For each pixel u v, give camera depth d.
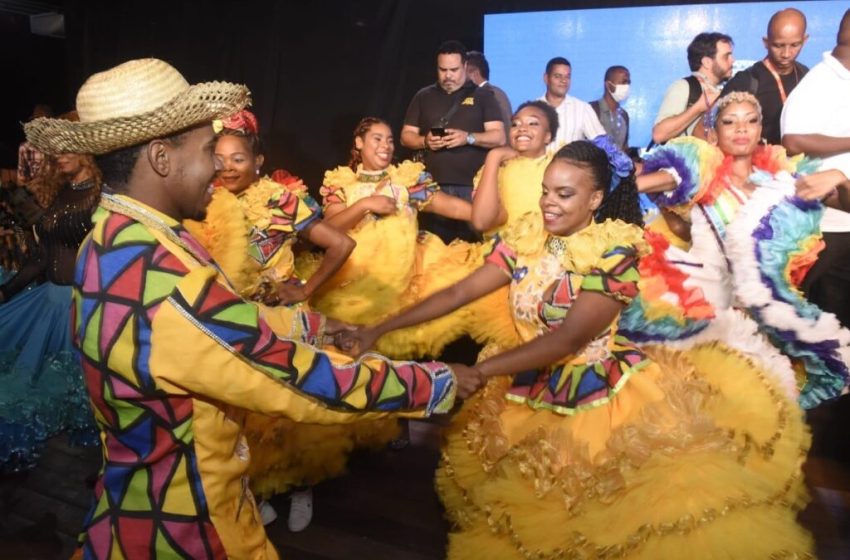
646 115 4.90
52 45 8.20
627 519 2.09
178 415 1.61
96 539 1.67
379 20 5.94
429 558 3.20
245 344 1.56
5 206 4.28
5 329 3.84
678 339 3.23
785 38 4.37
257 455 3.17
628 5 4.82
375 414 1.74
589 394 2.32
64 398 3.74
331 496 3.72
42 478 3.92
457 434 2.57
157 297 1.55
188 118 1.60
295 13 6.25
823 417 4.26
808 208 3.29
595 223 2.37
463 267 4.20
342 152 6.32
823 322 3.30
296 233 3.31
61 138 1.59
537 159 3.78
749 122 3.27
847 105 4.09
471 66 5.17
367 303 3.99
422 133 5.21
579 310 2.21
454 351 5.34
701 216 3.36
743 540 2.04
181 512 1.63
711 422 2.20
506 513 2.26
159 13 6.88
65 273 3.78
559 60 4.93
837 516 3.40
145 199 1.65
